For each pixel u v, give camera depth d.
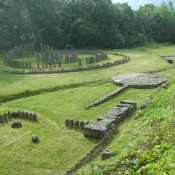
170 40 80.81
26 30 65.81
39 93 28.23
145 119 18.27
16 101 25.67
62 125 19.94
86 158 14.45
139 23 78.62
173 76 32.94
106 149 14.70
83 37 67.38
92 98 25.73
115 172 9.72
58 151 16.22
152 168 8.58
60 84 30.47
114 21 71.94
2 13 61.34
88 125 18.19
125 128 18.42
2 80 32.28
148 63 42.72
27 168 14.59
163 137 11.27
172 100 19.03
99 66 39.12
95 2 70.12
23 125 19.98
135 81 30.08
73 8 71.06
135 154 10.45
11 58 45.81
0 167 14.70
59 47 66.19
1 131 19.02
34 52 57.47
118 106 21.81
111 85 30.22
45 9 63.34
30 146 16.84
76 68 37.50
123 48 69.50
